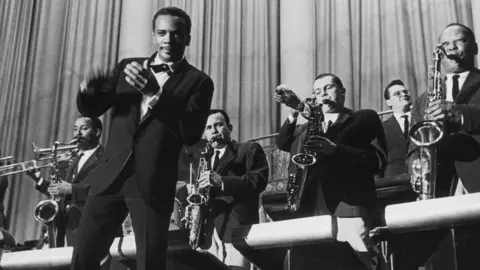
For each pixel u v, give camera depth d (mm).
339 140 3240
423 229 2154
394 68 6012
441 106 2777
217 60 6746
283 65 6562
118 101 2316
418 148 2953
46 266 2959
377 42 6152
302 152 3320
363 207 3066
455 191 2936
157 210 2164
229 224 3367
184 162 4078
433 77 3158
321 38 6422
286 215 3809
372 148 3279
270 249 2510
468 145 2781
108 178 2193
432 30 5973
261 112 6449
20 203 6855
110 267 2953
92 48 7266
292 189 3309
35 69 7316
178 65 2379
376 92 6023
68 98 7156
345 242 2387
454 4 5906
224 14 6867
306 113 3287
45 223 4125
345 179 3100
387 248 2969
